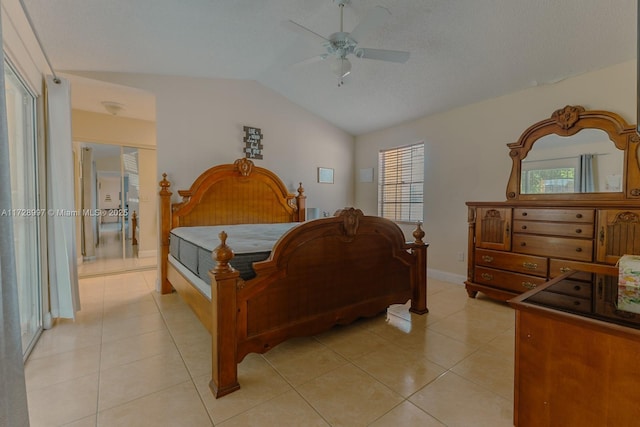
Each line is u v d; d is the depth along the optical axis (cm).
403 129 458
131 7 225
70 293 266
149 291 358
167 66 336
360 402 160
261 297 187
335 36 218
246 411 153
